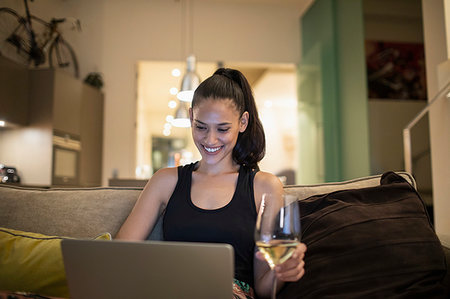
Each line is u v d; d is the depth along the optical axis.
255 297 1.25
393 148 5.79
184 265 0.79
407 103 5.90
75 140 4.93
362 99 4.50
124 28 6.00
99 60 5.90
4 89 4.09
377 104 5.84
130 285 0.83
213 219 1.26
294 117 9.58
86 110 5.22
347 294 1.08
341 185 1.47
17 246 1.20
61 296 1.12
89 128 5.30
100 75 5.78
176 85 7.36
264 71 7.03
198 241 1.25
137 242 0.80
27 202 1.47
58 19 5.32
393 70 5.92
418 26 6.00
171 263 0.79
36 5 5.14
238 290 1.15
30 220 1.44
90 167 5.32
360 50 4.52
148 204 1.35
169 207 1.32
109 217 1.44
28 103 4.49
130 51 5.97
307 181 5.98
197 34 6.10
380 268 1.10
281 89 8.19
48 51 5.26
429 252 1.13
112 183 3.01
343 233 1.17
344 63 4.93
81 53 5.88
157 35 6.03
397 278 1.09
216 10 6.17
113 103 5.87
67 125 4.75
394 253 1.11
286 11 6.28
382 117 5.84
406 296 1.04
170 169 1.41
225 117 1.30
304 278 1.13
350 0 4.75
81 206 1.46
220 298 0.79
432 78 3.42
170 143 9.02
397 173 1.48
